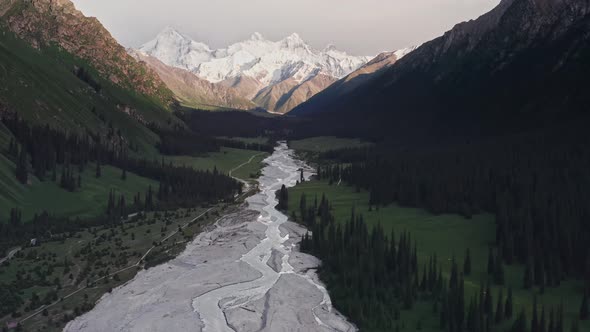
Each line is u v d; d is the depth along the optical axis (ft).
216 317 331.16
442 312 311.68
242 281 392.47
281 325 318.45
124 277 394.32
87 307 339.57
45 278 383.04
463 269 398.01
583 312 305.94
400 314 331.16
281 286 377.91
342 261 399.85
